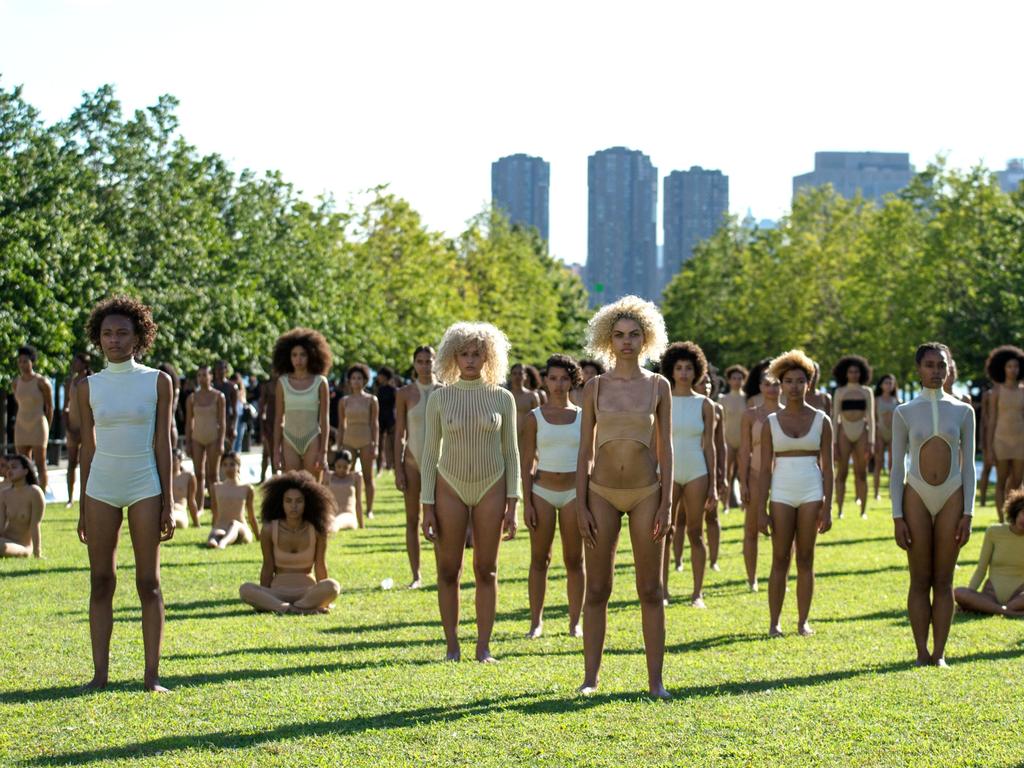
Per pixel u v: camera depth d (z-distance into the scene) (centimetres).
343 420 2561
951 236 6016
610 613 1479
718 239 10106
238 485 2191
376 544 2198
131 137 4397
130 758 812
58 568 1797
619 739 855
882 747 838
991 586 1495
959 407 1165
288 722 904
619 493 990
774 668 1125
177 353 4381
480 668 1112
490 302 8619
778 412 1363
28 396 2531
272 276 5581
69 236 3656
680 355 1516
